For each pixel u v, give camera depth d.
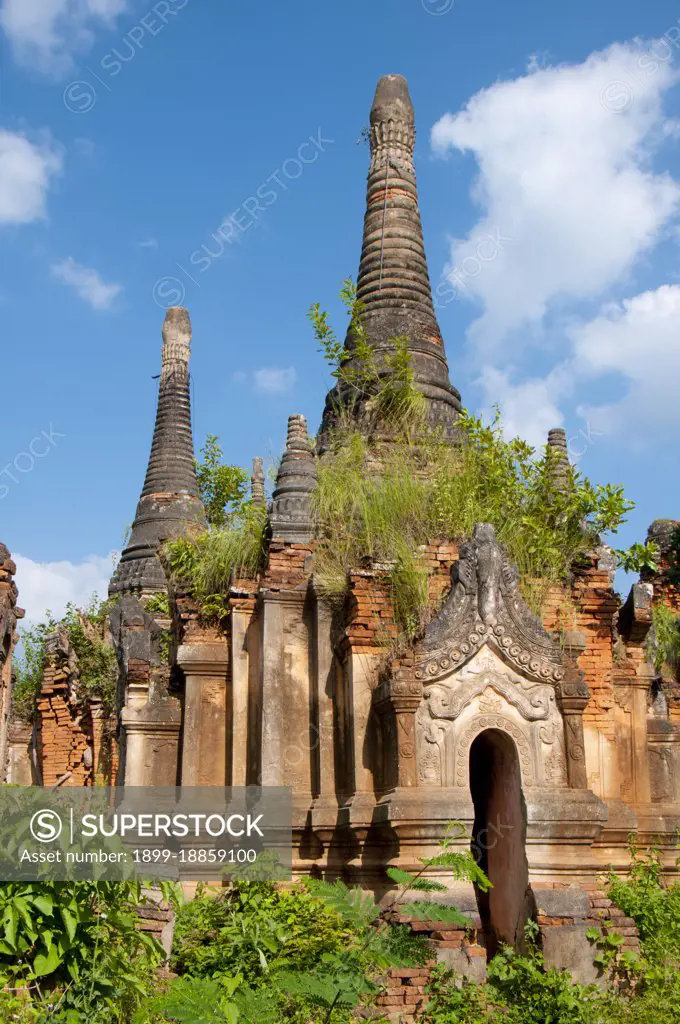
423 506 13.18
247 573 13.57
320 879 11.62
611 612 13.08
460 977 9.82
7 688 12.66
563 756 11.53
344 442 15.17
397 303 17.48
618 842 12.44
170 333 26.58
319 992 6.73
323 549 13.01
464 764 11.14
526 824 11.05
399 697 10.95
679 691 14.03
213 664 13.40
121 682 15.11
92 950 6.30
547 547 12.95
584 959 10.47
